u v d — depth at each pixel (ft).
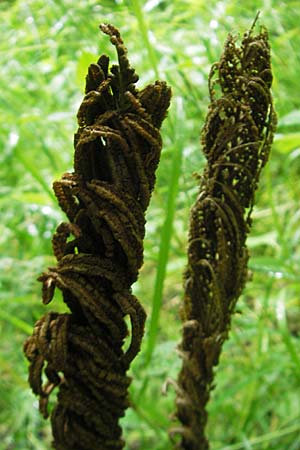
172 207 1.82
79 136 1.29
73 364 1.38
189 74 2.38
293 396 2.47
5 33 2.55
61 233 1.32
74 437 1.44
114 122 1.28
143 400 2.21
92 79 1.28
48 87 2.66
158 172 2.40
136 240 1.30
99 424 1.43
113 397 1.42
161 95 1.29
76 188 1.29
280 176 2.91
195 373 1.56
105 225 1.30
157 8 2.68
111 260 1.32
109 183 1.30
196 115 2.35
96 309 1.32
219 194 1.45
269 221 2.87
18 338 2.82
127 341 2.44
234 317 2.37
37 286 2.63
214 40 2.28
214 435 2.48
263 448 2.31
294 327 2.89
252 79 1.38
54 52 2.39
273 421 2.49
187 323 1.54
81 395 1.40
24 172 2.87
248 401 2.33
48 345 1.36
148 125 1.28
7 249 2.95
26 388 2.44
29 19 2.45
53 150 2.72
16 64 2.63
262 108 1.40
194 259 1.51
